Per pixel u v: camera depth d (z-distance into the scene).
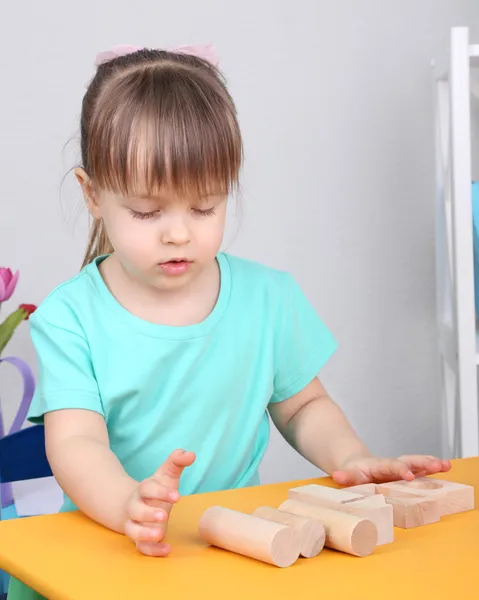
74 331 0.89
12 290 1.36
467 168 1.39
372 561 0.55
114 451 0.94
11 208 1.62
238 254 1.71
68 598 0.50
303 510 0.61
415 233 1.77
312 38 1.72
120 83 0.84
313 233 1.74
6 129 1.61
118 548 0.60
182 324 0.94
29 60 1.61
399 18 1.75
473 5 1.78
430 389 1.80
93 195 0.93
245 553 0.57
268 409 1.05
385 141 1.75
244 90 1.70
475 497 0.72
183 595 0.50
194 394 0.94
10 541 0.61
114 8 1.65
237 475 0.99
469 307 1.40
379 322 1.77
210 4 1.68
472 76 1.73
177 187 0.77
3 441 1.06
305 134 1.73
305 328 1.05
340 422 0.98
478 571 0.53
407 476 0.75
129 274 0.92
